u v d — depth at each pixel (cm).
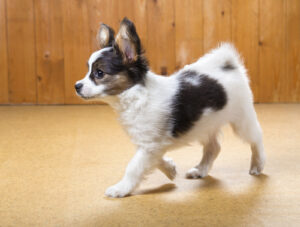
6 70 141
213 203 52
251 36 140
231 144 85
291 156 75
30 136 95
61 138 93
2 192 57
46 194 56
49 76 142
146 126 55
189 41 142
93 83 55
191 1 140
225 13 140
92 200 54
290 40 141
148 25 141
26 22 139
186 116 57
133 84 55
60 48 140
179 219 47
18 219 48
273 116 116
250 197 54
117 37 54
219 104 60
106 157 76
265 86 143
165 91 56
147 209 50
